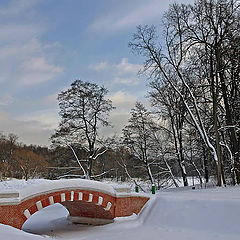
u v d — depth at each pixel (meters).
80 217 21.06
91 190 17.83
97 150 36.00
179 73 27.27
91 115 35.31
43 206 16.25
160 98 35.12
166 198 17.38
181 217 15.38
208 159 32.78
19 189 16.00
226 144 27.59
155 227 15.38
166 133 37.62
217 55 25.45
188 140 33.56
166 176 37.72
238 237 12.48
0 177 52.69
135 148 38.78
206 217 14.59
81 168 34.34
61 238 16.11
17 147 74.94
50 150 35.94
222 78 26.78
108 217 18.94
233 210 14.20
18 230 14.48
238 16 25.33
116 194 18.55
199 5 26.30
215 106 25.19
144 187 38.47
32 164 59.44
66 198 17.03
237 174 26.22
